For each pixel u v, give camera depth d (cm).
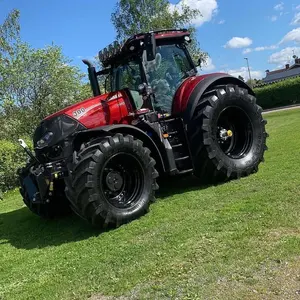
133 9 2608
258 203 456
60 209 615
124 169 518
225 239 373
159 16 2595
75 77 1564
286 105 3372
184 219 459
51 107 1509
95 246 437
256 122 637
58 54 1531
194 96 595
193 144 594
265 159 718
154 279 327
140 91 569
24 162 1029
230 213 442
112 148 489
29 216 673
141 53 600
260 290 283
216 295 286
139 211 503
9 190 1009
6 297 350
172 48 638
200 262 339
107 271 361
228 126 641
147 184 519
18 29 1500
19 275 398
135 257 378
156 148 554
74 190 480
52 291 344
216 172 594
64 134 528
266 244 347
